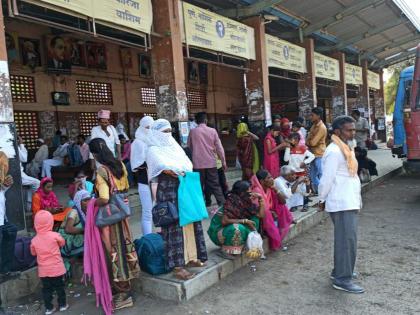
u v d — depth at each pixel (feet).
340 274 13.08
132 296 13.47
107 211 12.09
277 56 42.63
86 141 35.91
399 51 78.48
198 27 30.63
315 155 24.23
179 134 28.27
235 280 14.44
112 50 45.24
